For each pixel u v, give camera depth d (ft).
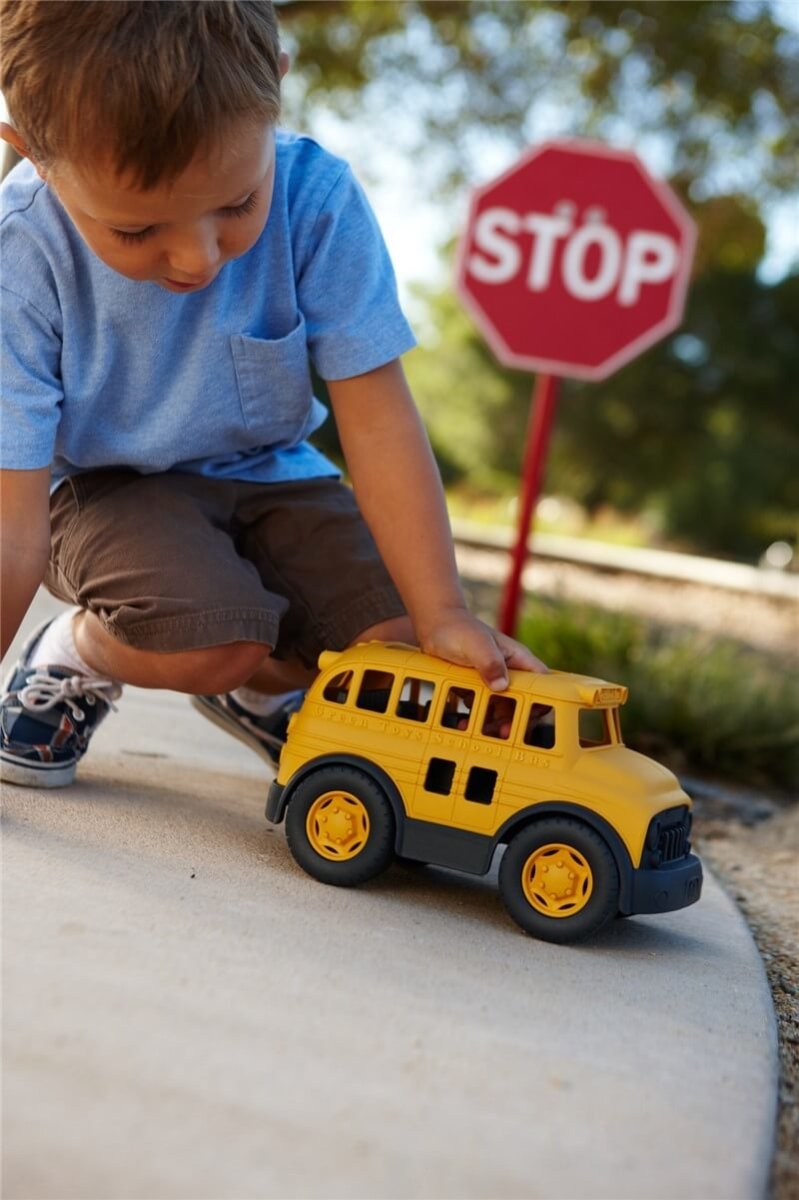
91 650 7.38
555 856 6.29
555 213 15.34
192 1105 4.05
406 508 7.25
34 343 6.73
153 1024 4.52
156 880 6.04
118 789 7.82
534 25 37.17
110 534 7.22
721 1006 5.87
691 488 87.81
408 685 7.81
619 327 15.25
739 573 47.93
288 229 7.05
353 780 6.55
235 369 7.14
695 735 14.24
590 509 91.25
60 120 5.20
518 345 15.33
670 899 6.31
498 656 6.58
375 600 7.78
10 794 7.16
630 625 18.11
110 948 5.09
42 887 5.63
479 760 6.44
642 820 6.22
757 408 85.20
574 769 6.33
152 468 7.43
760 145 39.83
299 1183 3.73
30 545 6.59
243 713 8.72
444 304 89.30
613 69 37.65
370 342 7.30
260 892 6.19
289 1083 4.29
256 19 5.51
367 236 7.40
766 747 14.23
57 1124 3.81
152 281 6.21
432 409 91.76
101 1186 3.57
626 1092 4.68
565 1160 4.11
